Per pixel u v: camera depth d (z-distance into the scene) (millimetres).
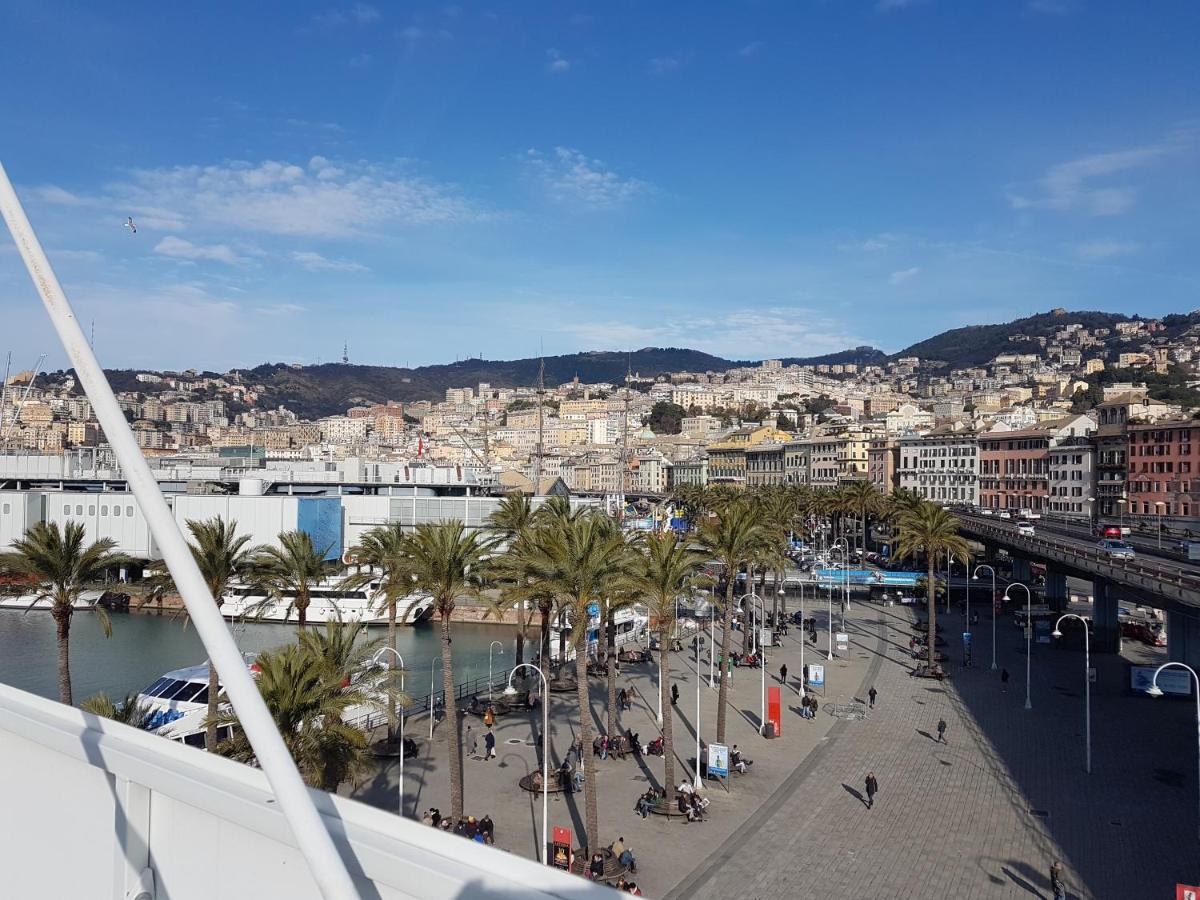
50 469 151250
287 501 124438
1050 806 44875
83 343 7664
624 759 52469
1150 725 60281
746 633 81062
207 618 7227
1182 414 163000
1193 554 87062
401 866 8180
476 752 52625
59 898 11844
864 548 141375
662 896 34438
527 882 7867
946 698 68188
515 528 74625
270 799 9547
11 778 12625
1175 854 38969
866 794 46562
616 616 89312
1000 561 143250
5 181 7766
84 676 83812
